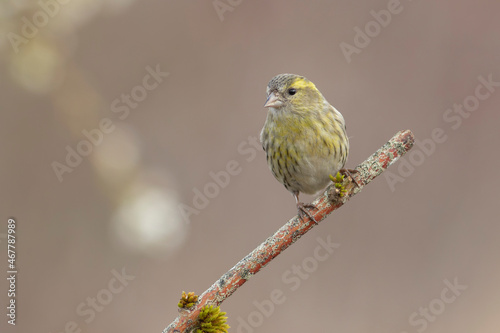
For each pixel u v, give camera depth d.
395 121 13.42
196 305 4.29
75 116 8.09
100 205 10.41
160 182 8.06
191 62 13.19
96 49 12.48
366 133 13.37
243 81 13.30
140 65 12.77
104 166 7.89
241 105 13.12
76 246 10.54
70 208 10.48
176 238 7.99
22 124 10.07
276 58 13.55
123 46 12.69
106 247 10.62
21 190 10.41
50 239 10.52
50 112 10.04
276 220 12.39
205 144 12.80
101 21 12.41
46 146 10.32
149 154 12.47
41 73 7.79
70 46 8.02
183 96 13.04
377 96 13.55
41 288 10.52
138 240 7.80
